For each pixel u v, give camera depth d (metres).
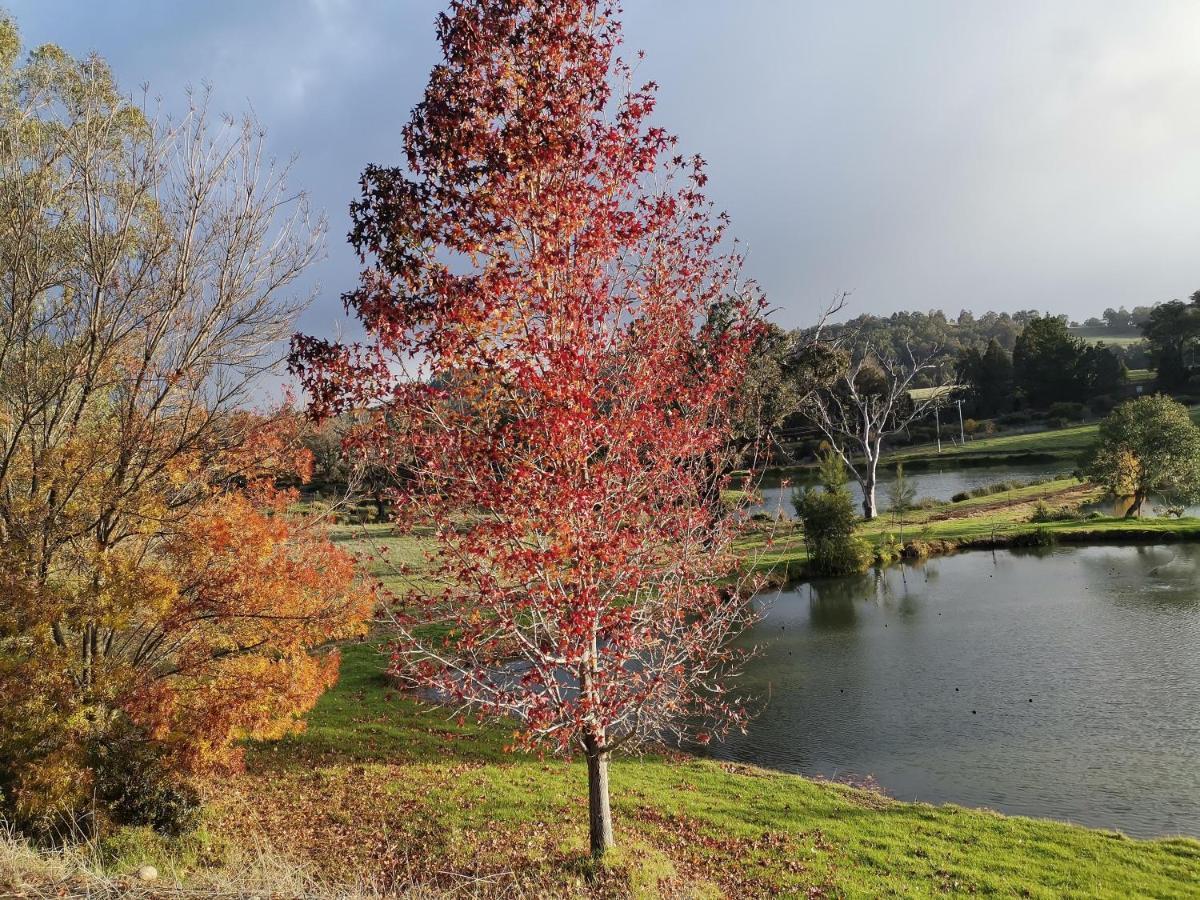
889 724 21.22
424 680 10.34
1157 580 33.88
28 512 12.68
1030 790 16.84
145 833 11.89
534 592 9.70
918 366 63.25
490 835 13.76
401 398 9.69
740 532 12.52
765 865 12.97
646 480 10.64
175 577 13.08
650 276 10.51
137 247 14.90
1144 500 53.34
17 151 14.65
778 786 17.19
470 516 10.07
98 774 12.06
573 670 10.16
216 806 14.28
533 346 9.08
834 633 30.52
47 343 14.85
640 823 14.78
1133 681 22.64
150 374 14.17
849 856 13.34
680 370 10.71
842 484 46.41
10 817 11.30
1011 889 11.99
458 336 9.45
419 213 9.63
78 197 15.03
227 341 14.83
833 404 66.94
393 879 11.78
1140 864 12.87
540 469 9.37
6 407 13.89
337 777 16.91
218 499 14.91
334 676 14.83
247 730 13.27
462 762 18.36
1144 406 49.59
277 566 13.89
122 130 14.93
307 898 8.31
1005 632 28.53
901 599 35.09
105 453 13.15
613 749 11.77
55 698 11.59
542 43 9.68
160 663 14.13
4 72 15.51
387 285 9.88
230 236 14.70
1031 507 54.56
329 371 9.84
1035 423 105.62
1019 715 21.02
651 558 10.70
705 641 11.73
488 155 9.52
